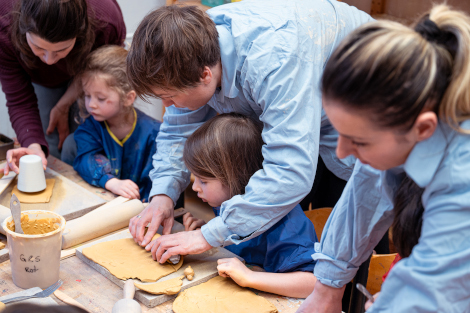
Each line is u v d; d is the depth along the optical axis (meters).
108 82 1.64
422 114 0.57
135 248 1.15
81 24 1.41
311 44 1.06
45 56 1.46
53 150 2.20
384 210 0.81
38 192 1.39
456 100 0.56
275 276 1.04
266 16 1.07
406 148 0.60
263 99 1.04
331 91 0.57
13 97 1.70
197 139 1.17
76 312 0.50
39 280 0.97
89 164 1.58
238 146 1.15
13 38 1.51
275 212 1.05
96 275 1.05
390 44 0.54
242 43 1.06
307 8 1.12
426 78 0.54
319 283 0.92
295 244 1.11
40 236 0.93
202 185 1.20
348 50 0.56
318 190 1.78
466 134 0.59
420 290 0.59
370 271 1.36
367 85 0.54
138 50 0.99
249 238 1.08
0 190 1.34
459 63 0.56
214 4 2.39
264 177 1.04
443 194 0.60
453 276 0.57
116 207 1.26
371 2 2.28
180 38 0.96
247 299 0.98
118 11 1.80
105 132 1.75
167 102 1.10
